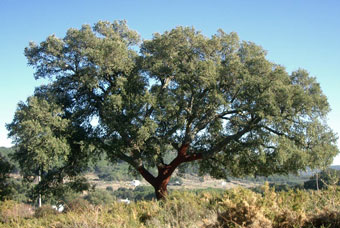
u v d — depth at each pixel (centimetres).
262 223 511
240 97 1850
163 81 2014
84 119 2039
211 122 2008
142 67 1917
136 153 1950
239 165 2038
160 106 1841
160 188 2047
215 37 1916
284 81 1845
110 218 741
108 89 1986
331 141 1809
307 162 1689
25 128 1591
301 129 1756
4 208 1518
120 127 1764
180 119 1841
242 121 1873
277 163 1777
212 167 2242
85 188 2162
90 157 2069
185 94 1870
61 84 2005
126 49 1947
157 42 1947
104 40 1877
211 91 1823
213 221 575
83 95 2091
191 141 2062
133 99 1827
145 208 871
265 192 660
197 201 855
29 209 1631
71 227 714
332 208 550
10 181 2258
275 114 1681
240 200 558
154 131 1798
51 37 1850
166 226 664
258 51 2089
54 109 1808
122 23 2152
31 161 1725
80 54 1834
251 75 1808
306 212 586
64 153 1783
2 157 2205
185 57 1905
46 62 1897
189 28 1933
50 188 2061
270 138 1675
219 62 1905
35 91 1961
